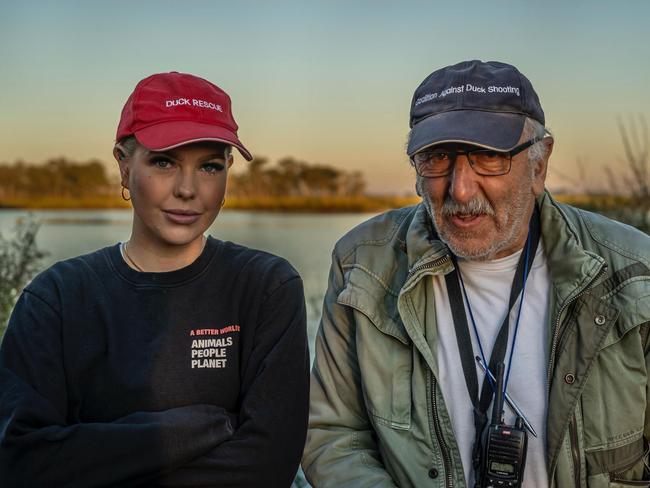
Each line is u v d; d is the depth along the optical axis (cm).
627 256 218
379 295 237
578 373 211
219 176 202
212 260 209
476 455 217
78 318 200
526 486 220
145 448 188
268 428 198
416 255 232
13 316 203
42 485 189
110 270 206
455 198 212
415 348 229
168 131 194
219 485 194
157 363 197
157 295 202
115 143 207
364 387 234
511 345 223
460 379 226
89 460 187
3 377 196
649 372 212
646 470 220
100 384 197
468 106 215
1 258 544
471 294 230
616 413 211
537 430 218
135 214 206
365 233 249
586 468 213
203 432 193
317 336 254
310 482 237
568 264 216
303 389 208
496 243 217
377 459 239
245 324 207
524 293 225
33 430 190
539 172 224
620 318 211
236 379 205
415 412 227
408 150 217
